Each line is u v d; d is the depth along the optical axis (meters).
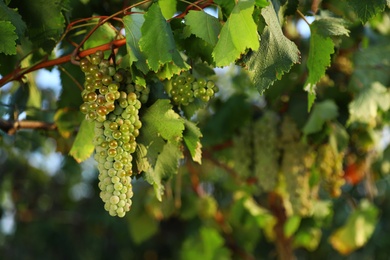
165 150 1.38
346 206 3.34
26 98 1.86
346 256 3.68
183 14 1.34
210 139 2.06
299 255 3.81
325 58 1.42
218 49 1.27
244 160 1.98
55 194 3.67
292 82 1.99
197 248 2.71
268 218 2.35
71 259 3.75
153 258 3.75
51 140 2.81
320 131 1.88
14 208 3.32
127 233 3.61
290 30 2.04
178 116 1.34
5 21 1.29
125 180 1.27
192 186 2.39
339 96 1.98
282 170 1.92
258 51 1.28
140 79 1.29
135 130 1.30
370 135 2.04
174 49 1.27
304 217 2.23
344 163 2.15
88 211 3.72
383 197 3.75
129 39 1.29
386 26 2.07
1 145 2.16
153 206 2.42
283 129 1.92
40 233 3.63
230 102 2.05
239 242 2.75
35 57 1.64
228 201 2.99
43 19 1.39
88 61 1.32
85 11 1.62
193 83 1.39
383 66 1.96
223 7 1.33
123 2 1.66
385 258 3.67
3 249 3.58
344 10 1.89
